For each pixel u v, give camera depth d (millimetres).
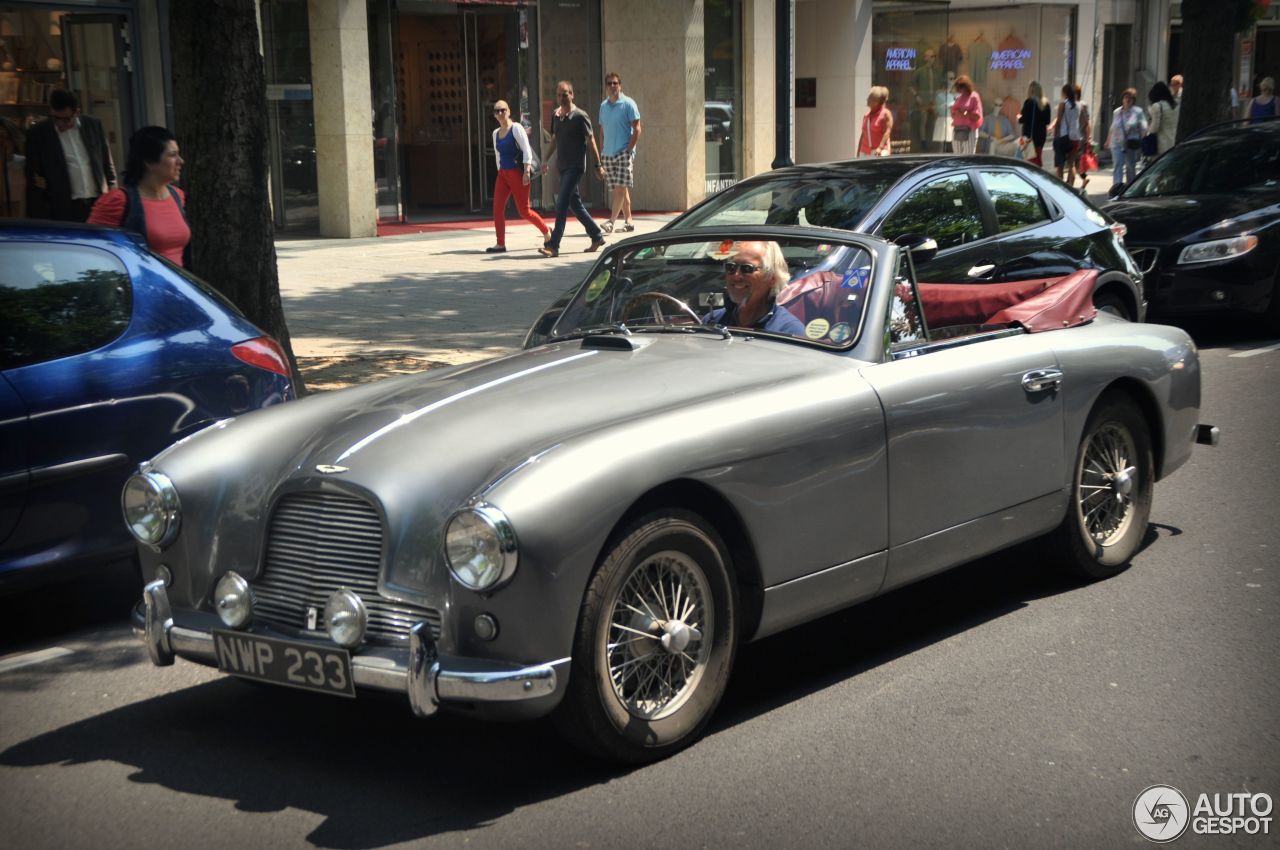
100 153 12406
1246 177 12336
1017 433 5188
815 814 3824
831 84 27766
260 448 4445
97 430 5473
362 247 18328
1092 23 32312
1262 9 18375
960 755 4176
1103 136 33375
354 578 3986
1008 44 31188
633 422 4125
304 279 15242
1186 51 18469
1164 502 6996
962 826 3736
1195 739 4250
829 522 4523
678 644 4145
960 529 5016
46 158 12102
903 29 28906
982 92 31453
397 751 4340
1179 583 5738
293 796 4035
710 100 24422
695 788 4004
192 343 5836
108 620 5793
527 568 3725
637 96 23500
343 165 19266
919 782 4004
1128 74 34094
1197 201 11977
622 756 4078
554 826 3793
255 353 6043
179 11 8438
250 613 4145
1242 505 6898
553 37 23031
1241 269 11352
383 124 20828
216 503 4340
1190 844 3617
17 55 16078
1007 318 5590
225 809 3959
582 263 16547
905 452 4758
